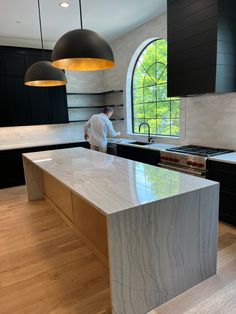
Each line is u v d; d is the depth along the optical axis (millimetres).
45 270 2221
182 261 1809
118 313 1575
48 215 3438
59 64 2252
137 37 4559
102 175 2166
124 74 5121
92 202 1547
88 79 5789
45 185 3947
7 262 2357
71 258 2396
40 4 3309
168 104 4285
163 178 2037
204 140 3574
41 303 1828
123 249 1507
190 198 1737
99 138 4684
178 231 1732
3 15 3639
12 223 3205
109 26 4375
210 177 2920
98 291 1936
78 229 2803
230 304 1737
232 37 2766
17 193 4457
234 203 2721
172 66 3264
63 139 5750
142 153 4027
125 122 5316
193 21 2881
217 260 2225
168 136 4305
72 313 1725
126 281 1566
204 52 2793
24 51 4695
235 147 3158
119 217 1439
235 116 3084
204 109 3496
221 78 2750
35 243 2695
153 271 1673
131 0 3342
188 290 1883
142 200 1570
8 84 4625
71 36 1851
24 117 4852
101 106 5992
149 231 1589
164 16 3869
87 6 3457
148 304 1692
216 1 2578
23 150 4887
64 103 5234
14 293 1941
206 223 1880
